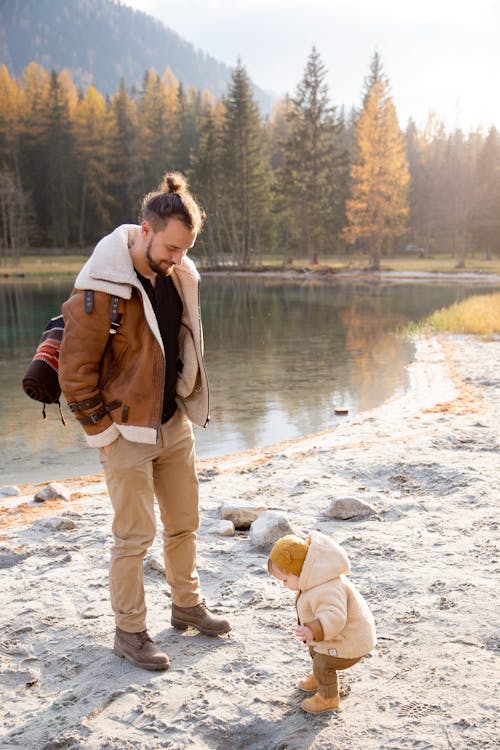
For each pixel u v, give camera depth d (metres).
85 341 3.02
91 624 3.72
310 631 2.70
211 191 73.12
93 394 3.07
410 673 3.10
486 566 4.20
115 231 3.11
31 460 8.70
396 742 2.64
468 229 93.31
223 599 3.98
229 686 3.08
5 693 3.15
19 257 81.75
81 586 4.21
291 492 6.06
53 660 3.39
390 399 11.85
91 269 3.01
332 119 70.06
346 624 2.79
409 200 103.88
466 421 9.04
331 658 2.79
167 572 3.58
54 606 3.95
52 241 95.12
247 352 18.44
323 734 2.72
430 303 34.88
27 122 93.00
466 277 61.56
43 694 3.12
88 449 9.23
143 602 3.36
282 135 108.06
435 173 100.25
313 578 2.79
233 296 42.09
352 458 7.10
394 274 63.62
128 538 3.26
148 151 92.31
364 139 65.88
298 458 7.41
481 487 5.82
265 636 3.53
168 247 2.96
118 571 3.29
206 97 126.94
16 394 13.16
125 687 3.11
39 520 5.45
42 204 94.50
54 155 90.44
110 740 2.75
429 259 90.69
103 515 5.70
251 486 6.27
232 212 75.00
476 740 2.62
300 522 5.19
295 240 89.38
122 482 3.19
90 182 92.50
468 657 3.20
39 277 65.06
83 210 93.31
